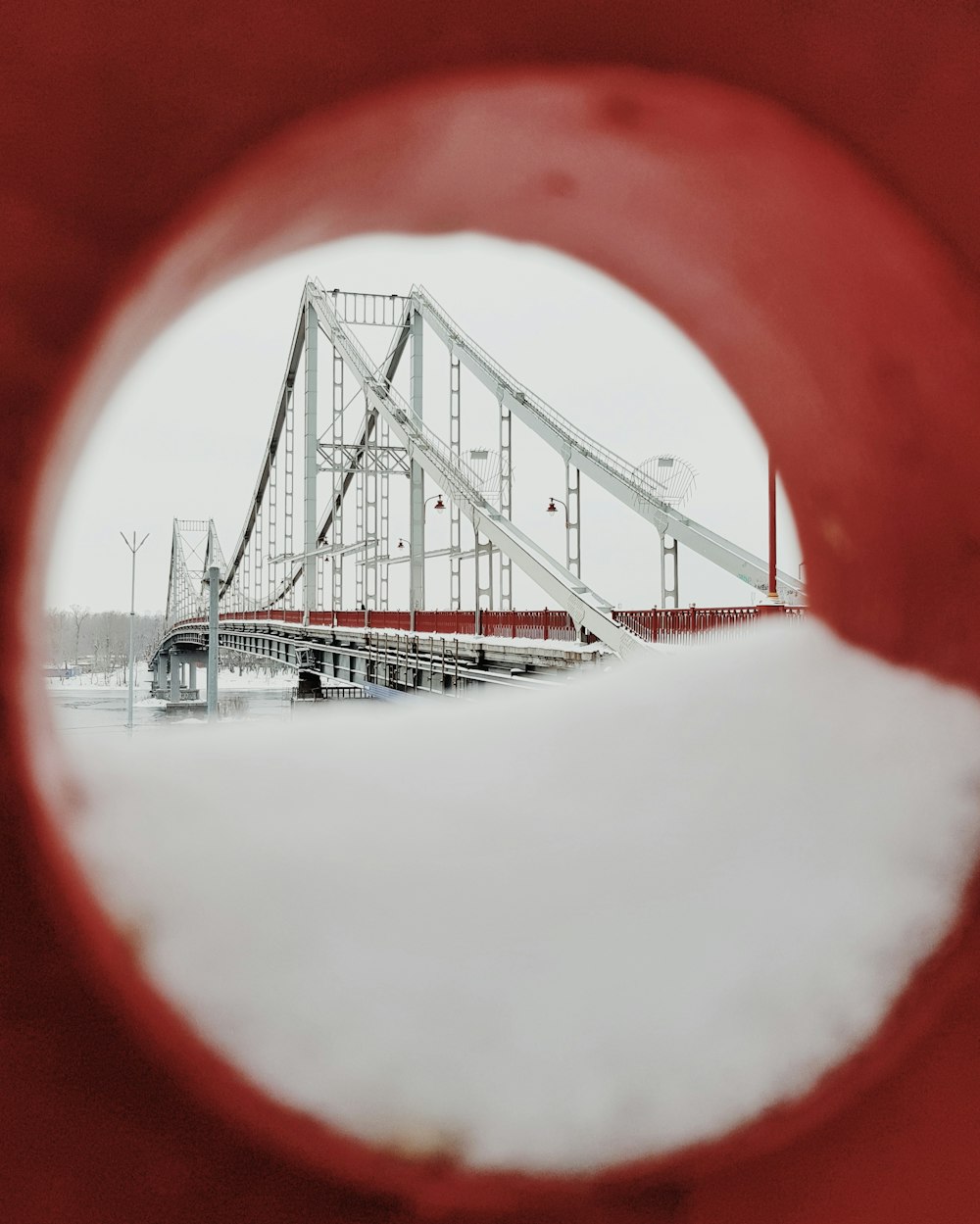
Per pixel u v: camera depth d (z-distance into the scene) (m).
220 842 3.14
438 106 1.87
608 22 1.76
